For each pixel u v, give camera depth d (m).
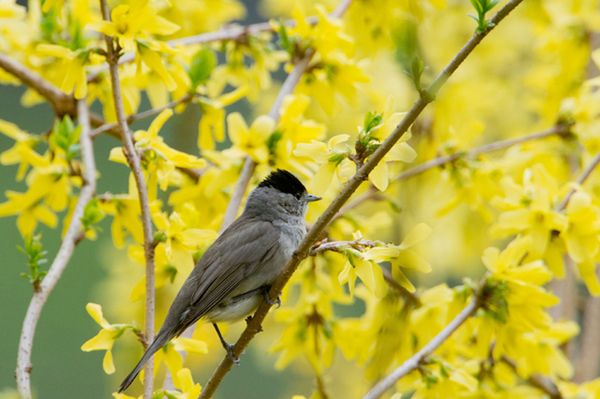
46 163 11.32
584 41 13.84
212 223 11.32
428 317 10.63
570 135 12.21
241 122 10.66
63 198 11.38
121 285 12.87
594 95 12.16
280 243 10.70
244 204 11.59
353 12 12.84
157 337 9.40
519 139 12.28
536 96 16.09
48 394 22.69
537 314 9.94
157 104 11.28
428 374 9.77
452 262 14.64
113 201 10.88
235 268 10.42
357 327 11.02
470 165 11.84
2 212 11.32
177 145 12.35
